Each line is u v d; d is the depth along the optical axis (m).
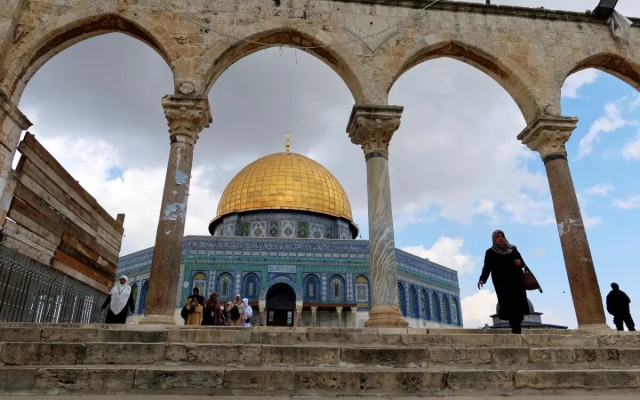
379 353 7.20
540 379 6.48
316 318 33.25
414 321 35.91
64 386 5.79
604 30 16.20
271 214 40.19
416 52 14.75
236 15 14.34
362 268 34.59
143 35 14.02
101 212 17.81
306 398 5.73
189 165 12.42
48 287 14.15
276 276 33.56
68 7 13.63
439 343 8.43
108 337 7.93
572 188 13.64
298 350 7.11
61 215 14.85
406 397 5.95
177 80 13.16
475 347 7.71
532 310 36.47
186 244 33.88
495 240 9.95
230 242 34.34
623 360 7.78
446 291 41.12
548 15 16.03
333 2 15.09
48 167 13.98
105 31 14.16
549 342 8.86
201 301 15.97
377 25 15.01
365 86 14.12
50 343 6.75
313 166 44.03
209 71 13.52
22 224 12.77
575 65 15.47
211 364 6.92
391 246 12.42
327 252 34.88
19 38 13.09
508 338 8.71
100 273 17.95
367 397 5.93
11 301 12.29
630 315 15.09
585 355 7.69
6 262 12.12
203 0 14.40
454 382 6.29
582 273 12.44
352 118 14.12
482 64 15.63
